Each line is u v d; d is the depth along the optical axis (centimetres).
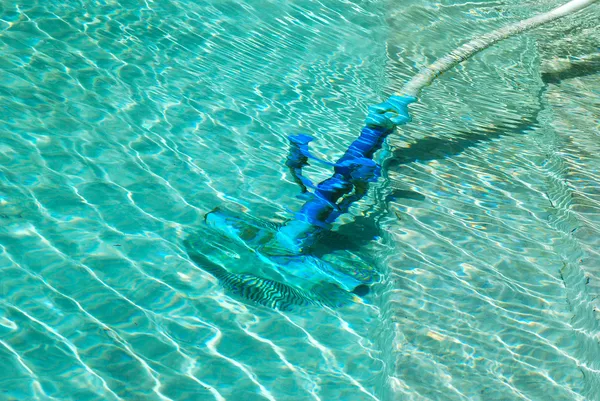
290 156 290
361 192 276
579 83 417
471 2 525
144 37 365
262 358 188
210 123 303
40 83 299
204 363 182
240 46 385
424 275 234
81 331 185
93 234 222
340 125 327
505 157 323
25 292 194
